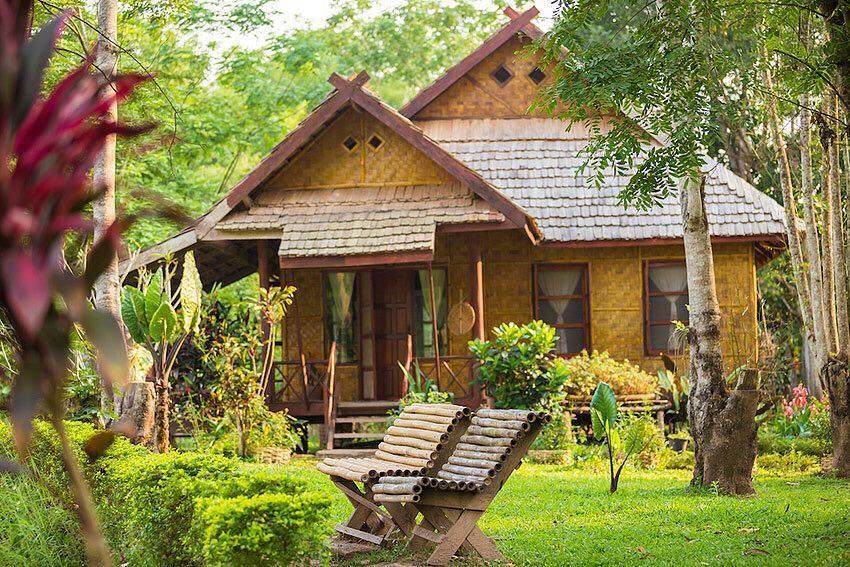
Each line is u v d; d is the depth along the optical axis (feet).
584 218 67.15
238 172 120.16
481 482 25.66
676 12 33.78
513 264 68.28
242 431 53.06
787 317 87.97
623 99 34.22
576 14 34.76
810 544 27.48
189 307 47.37
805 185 52.37
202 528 19.58
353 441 65.05
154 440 38.55
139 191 13.51
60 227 11.65
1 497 25.93
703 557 26.35
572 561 26.45
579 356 67.41
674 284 68.64
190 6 59.47
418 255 57.52
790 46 45.29
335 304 66.59
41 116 11.29
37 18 43.01
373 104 60.29
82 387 40.14
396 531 29.66
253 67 108.68
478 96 73.97
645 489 41.63
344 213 60.44
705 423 39.78
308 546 19.29
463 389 60.34
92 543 13.34
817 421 55.93
